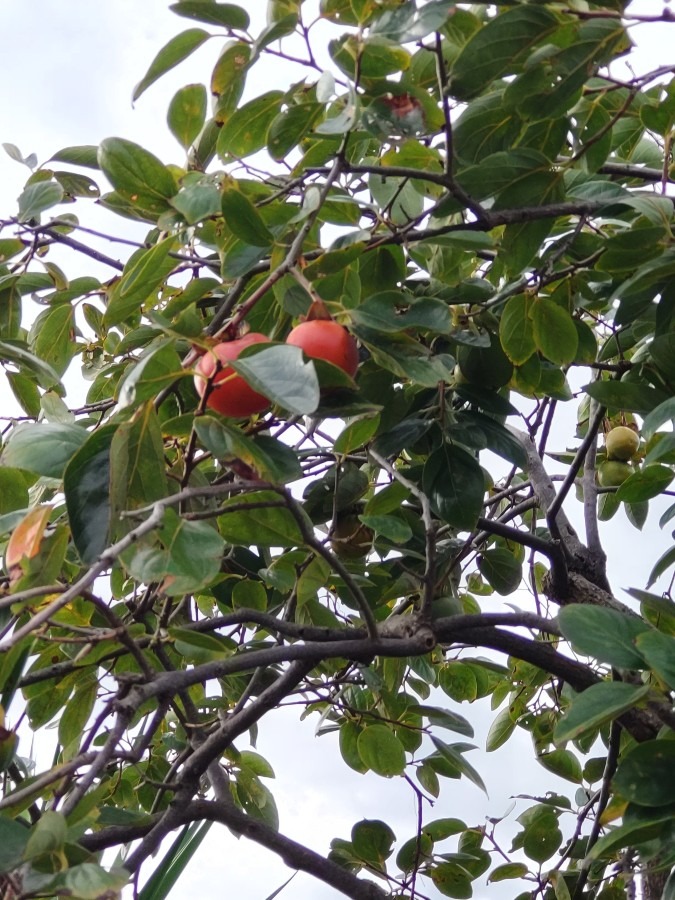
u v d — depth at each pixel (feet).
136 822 6.39
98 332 8.90
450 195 5.94
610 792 7.43
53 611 3.52
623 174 6.63
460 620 6.61
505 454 6.82
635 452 9.50
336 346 5.06
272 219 5.59
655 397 6.47
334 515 6.22
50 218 7.84
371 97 5.49
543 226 6.28
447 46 6.25
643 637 4.56
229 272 5.41
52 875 3.68
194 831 6.84
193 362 4.89
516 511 9.39
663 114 5.90
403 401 6.79
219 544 4.18
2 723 4.25
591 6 5.37
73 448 4.88
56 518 5.86
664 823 4.54
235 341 4.66
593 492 9.00
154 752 9.29
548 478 8.85
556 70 5.35
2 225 7.25
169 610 6.18
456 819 8.45
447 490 6.59
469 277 7.68
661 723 6.24
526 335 6.79
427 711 7.95
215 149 6.72
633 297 6.70
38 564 4.45
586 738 9.57
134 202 5.40
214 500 6.05
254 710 6.75
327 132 5.08
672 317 6.48
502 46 5.19
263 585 7.38
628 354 8.94
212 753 6.61
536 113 5.61
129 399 4.09
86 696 6.39
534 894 8.45
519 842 9.20
